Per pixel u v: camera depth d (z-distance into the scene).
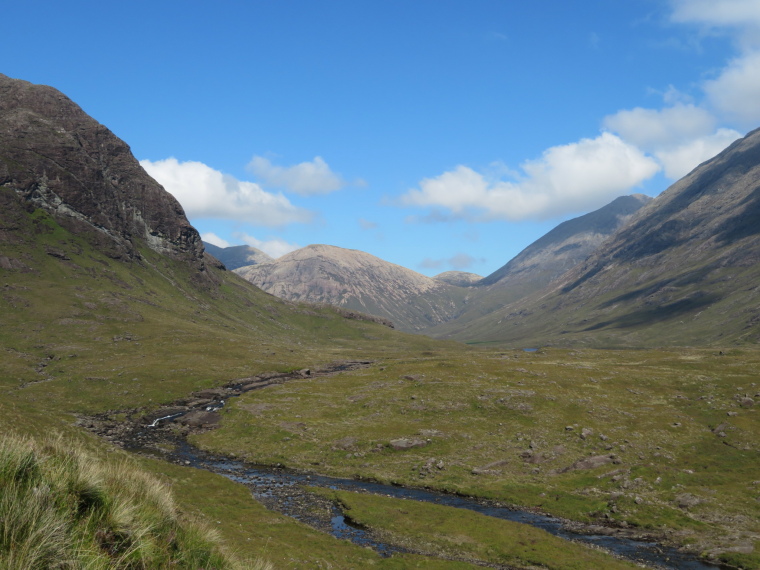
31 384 110.81
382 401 102.56
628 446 72.94
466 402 97.12
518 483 63.53
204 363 142.00
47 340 145.25
